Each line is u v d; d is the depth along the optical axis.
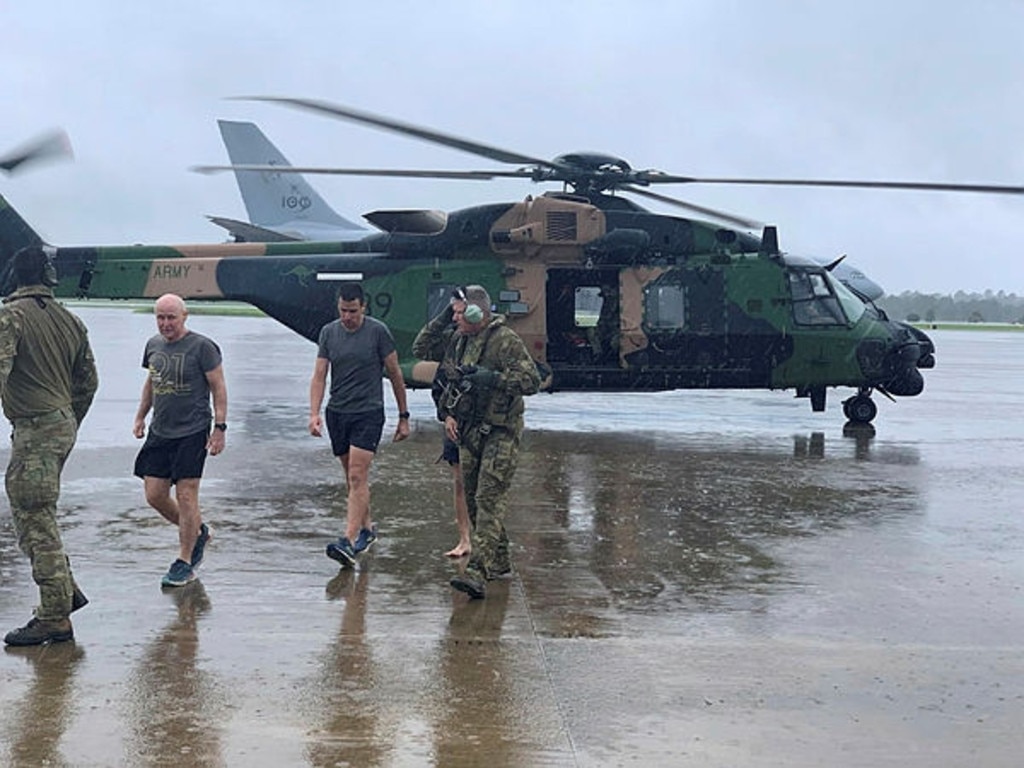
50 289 5.86
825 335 15.54
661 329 15.56
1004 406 19.52
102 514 8.77
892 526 8.71
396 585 6.83
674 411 18.00
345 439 7.42
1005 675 5.32
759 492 10.17
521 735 4.52
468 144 14.50
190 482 6.80
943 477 11.12
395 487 10.21
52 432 5.67
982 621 6.19
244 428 14.59
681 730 4.60
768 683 5.17
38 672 5.21
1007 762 4.33
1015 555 7.77
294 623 6.02
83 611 6.20
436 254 15.89
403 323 15.85
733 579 7.06
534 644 5.71
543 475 11.01
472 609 6.33
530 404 19.22
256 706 4.80
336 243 16.36
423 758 4.29
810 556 7.70
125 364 26.44
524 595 6.64
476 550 6.57
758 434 14.64
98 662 5.36
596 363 15.84
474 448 6.79
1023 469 11.69
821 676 5.28
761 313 15.57
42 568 5.59
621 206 15.89
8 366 5.50
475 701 4.89
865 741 4.52
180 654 5.49
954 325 140.25
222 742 4.41
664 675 5.26
